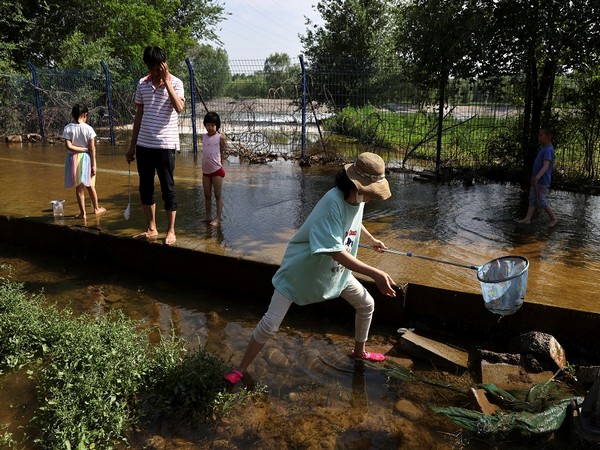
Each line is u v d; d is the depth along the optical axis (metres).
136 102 5.52
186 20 28.19
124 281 5.65
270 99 13.35
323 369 3.91
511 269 3.39
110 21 22.83
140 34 23.27
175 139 5.55
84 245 6.14
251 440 3.15
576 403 3.28
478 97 10.12
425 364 4.02
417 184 9.36
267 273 5.02
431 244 5.72
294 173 10.38
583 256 5.35
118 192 8.31
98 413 3.17
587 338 4.01
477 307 4.31
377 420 3.34
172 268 5.59
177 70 21.28
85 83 16.61
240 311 4.93
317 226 3.19
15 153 12.83
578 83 9.33
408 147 11.42
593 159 9.39
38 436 3.16
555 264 5.09
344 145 13.39
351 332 4.49
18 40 19.81
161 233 5.99
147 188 5.65
